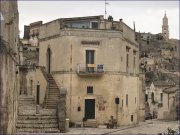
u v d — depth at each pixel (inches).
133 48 2073.1
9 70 937.5
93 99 1792.6
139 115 2208.4
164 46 4387.3
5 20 863.1
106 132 1536.7
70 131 1504.7
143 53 3821.4
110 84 1808.6
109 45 1817.2
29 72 2079.2
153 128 1861.5
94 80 1797.5
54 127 1455.5
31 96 1931.6
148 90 2765.7
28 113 1528.1
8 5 905.5
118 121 1814.7
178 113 2615.7
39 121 1464.1
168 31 5280.5
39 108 1658.5
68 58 1777.8
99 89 1797.5
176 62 4264.3
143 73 2317.9
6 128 862.5
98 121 1782.7
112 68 1814.7
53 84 1828.2
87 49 1795.0
